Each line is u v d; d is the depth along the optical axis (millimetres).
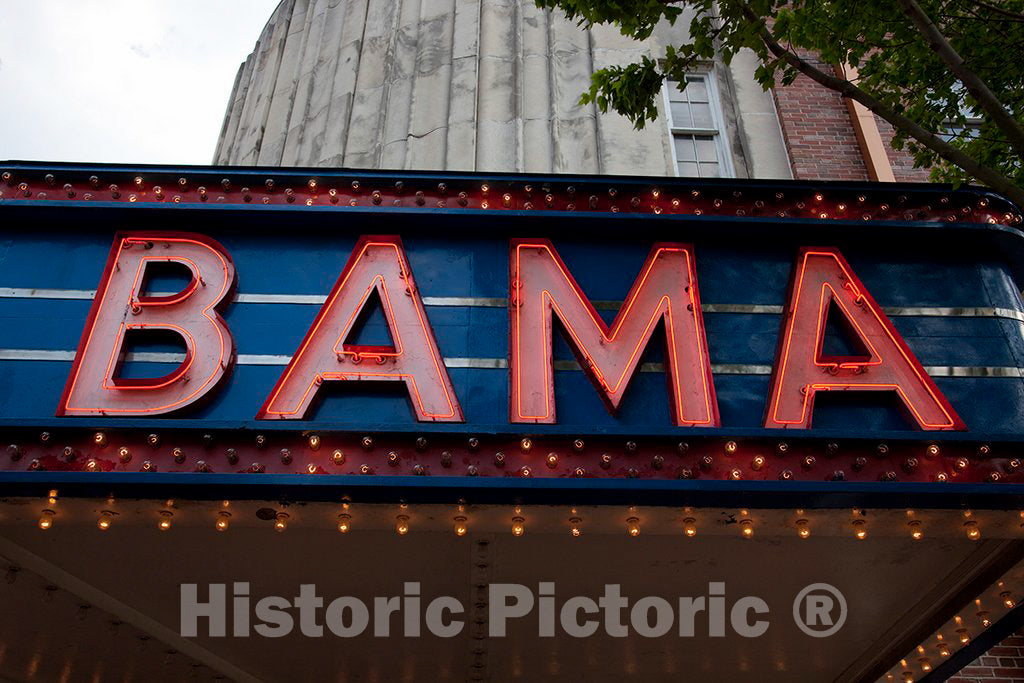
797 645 8156
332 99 15195
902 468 6105
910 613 7648
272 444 5926
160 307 6746
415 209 7465
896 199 7934
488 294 7152
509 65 14750
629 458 6039
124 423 5828
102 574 6867
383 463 5902
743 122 13641
